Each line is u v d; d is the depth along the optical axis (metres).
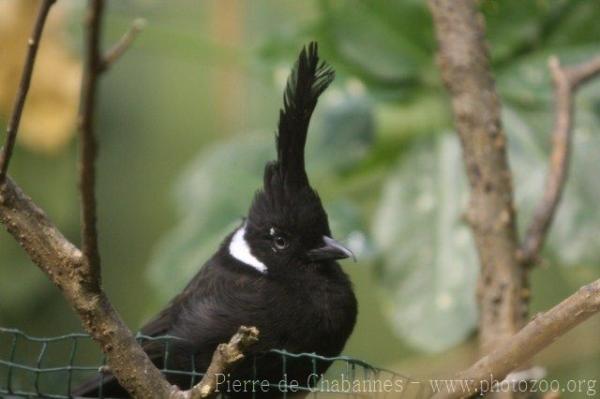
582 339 7.87
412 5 10.61
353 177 11.28
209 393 6.68
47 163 12.93
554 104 10.21
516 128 10.75
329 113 11.09
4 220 6.83
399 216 10.38
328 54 10.82
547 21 10.90
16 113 6.56
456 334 9.90
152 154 14.80
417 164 10.56
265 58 10.87
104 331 6.87
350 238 10.63
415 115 11.08
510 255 9.16
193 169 11.77
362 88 10.95
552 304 13.29
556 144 9.48
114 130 14.70
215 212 11.08
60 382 9.57
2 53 11.90
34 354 13.41
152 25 11.30
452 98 9.59
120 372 6.92
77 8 12.27
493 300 9.09
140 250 14.69
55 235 6.85
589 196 10.50
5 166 6.74
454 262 10.15
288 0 12.88
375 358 13.96
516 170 10.57
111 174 14.74
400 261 10.25
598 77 11.04
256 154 11.36
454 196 10.37
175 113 14.78
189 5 13.29
